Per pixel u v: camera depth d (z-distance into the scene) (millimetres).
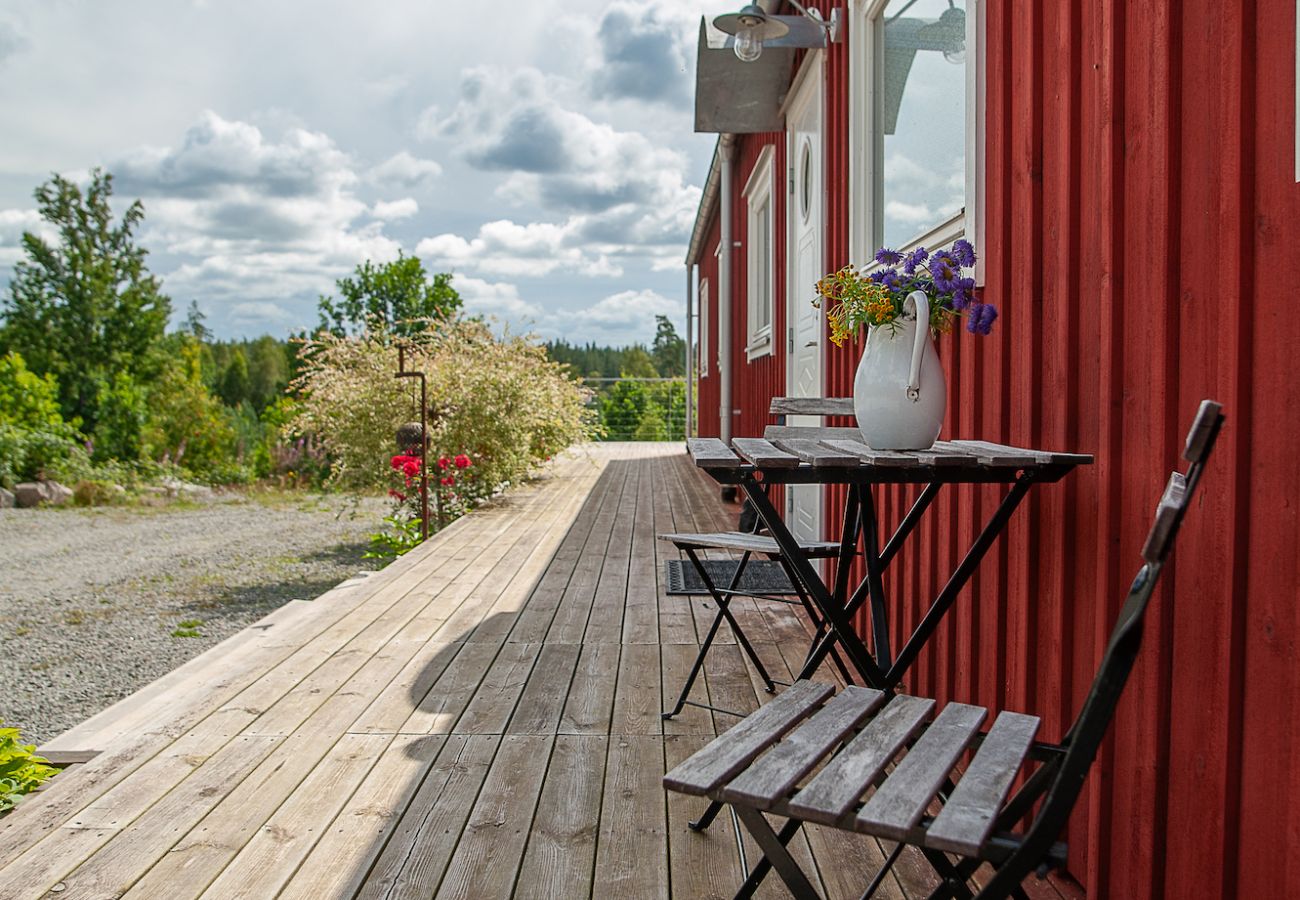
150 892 2004
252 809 2404
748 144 9461
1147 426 1746
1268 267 1411
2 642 5707
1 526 11234
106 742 2922
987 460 1917
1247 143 1454
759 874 1563
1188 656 1595
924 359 2176
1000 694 2420
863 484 2141
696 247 16109
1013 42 2436
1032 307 2268
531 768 2670
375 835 2270
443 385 8898
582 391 12062
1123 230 1849
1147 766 1708
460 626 4246
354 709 3150
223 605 6672
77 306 24641
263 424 21844
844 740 1683
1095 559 1945
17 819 2340
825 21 4664
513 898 2002
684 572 4781
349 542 9555
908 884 2088
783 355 6504
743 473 2002
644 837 2273
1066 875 2066
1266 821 1404
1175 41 1656
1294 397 1350
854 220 4109
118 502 13766
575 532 7059
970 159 2676
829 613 1979
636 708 3160
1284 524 1371
